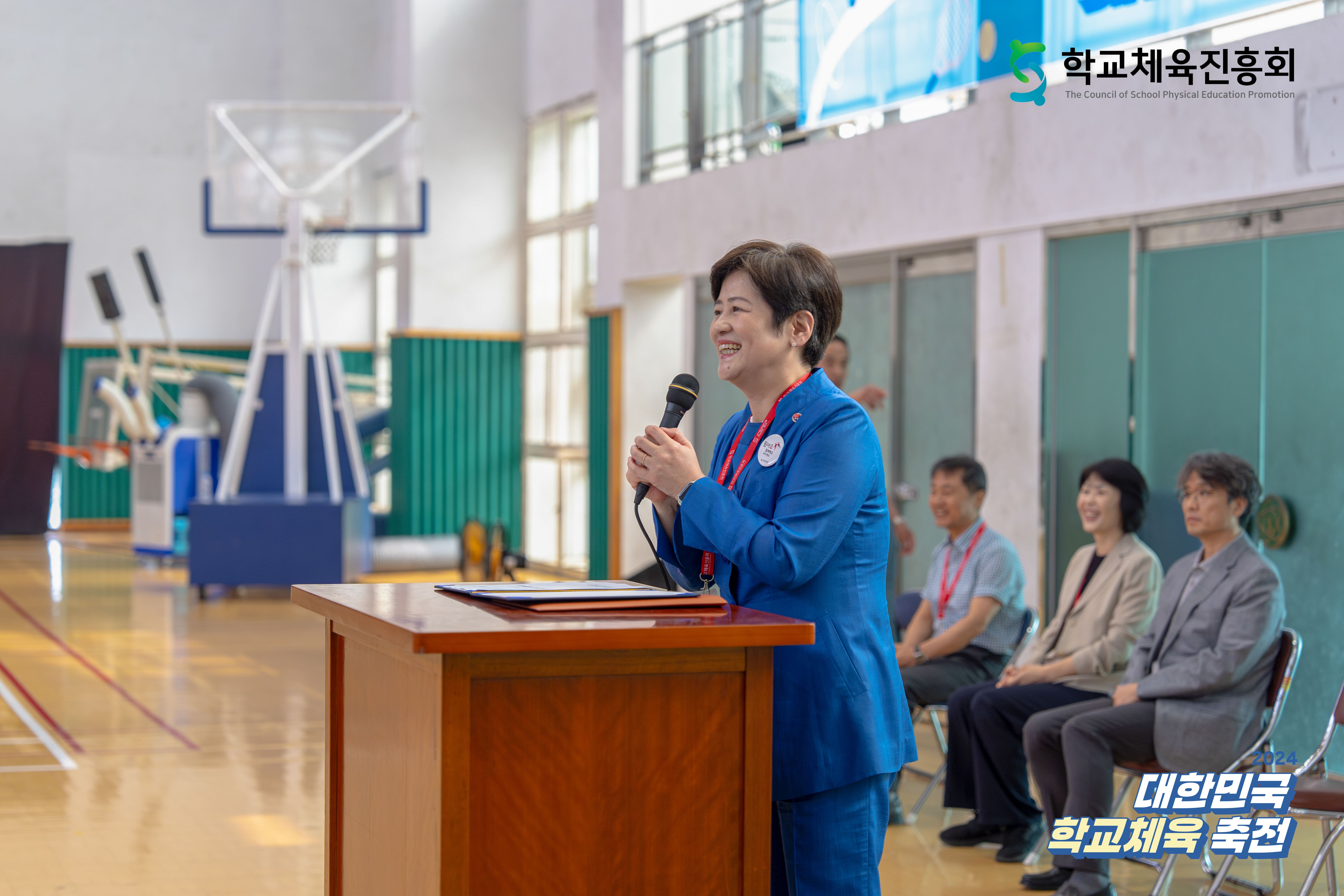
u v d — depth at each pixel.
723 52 8.48
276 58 15.30
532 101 12.33
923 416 6.68
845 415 2.12
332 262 10.90
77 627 8.48
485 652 1.66
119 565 11.91
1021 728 4.04
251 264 15.37
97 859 4.00
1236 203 4.96
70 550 13.13
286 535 9.74
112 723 5.84
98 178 14.89
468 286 12.38
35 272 14.62
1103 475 4.15
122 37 14.92
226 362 12.60
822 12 7.02
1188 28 5.02
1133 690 3.70
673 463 2.07
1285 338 4.84
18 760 5.17
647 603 1.93
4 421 14.57
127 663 7.29
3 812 4.47
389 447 13.23
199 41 15.12
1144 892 3.72
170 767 5.11
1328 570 4.69
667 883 1.85
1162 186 5.21
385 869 1.96
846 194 7.09
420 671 1.81
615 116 9.57
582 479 11.53
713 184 8.32
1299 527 4.79
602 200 9.75
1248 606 3.53
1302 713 4.76
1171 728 3.58
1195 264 5.18
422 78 12.20
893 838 4.29
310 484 10.98
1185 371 5.23
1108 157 5.45
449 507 12.30
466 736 1.72
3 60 14.59
